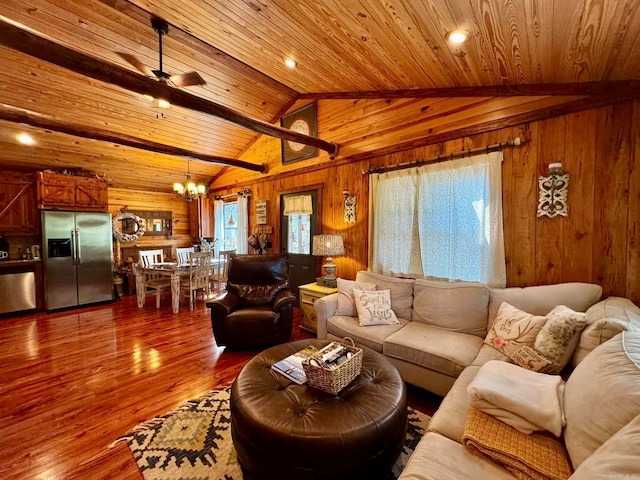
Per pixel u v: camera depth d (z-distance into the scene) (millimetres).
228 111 3068
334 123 4125
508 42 1826
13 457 1685
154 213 6605
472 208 2807
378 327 2650
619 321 1479
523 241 2555
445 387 2080
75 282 4828
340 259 4109
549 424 1162
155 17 2695
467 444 1186
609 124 2164
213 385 2471
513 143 2559
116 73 2273
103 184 5215
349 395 1560
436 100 3111
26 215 4711
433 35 1945
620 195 2137
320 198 4363
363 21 2082
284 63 3389
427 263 3115
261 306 3471
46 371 2688
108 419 2021
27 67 3229
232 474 1576
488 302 2490
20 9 2578
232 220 6637
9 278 4348
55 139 4363
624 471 656
